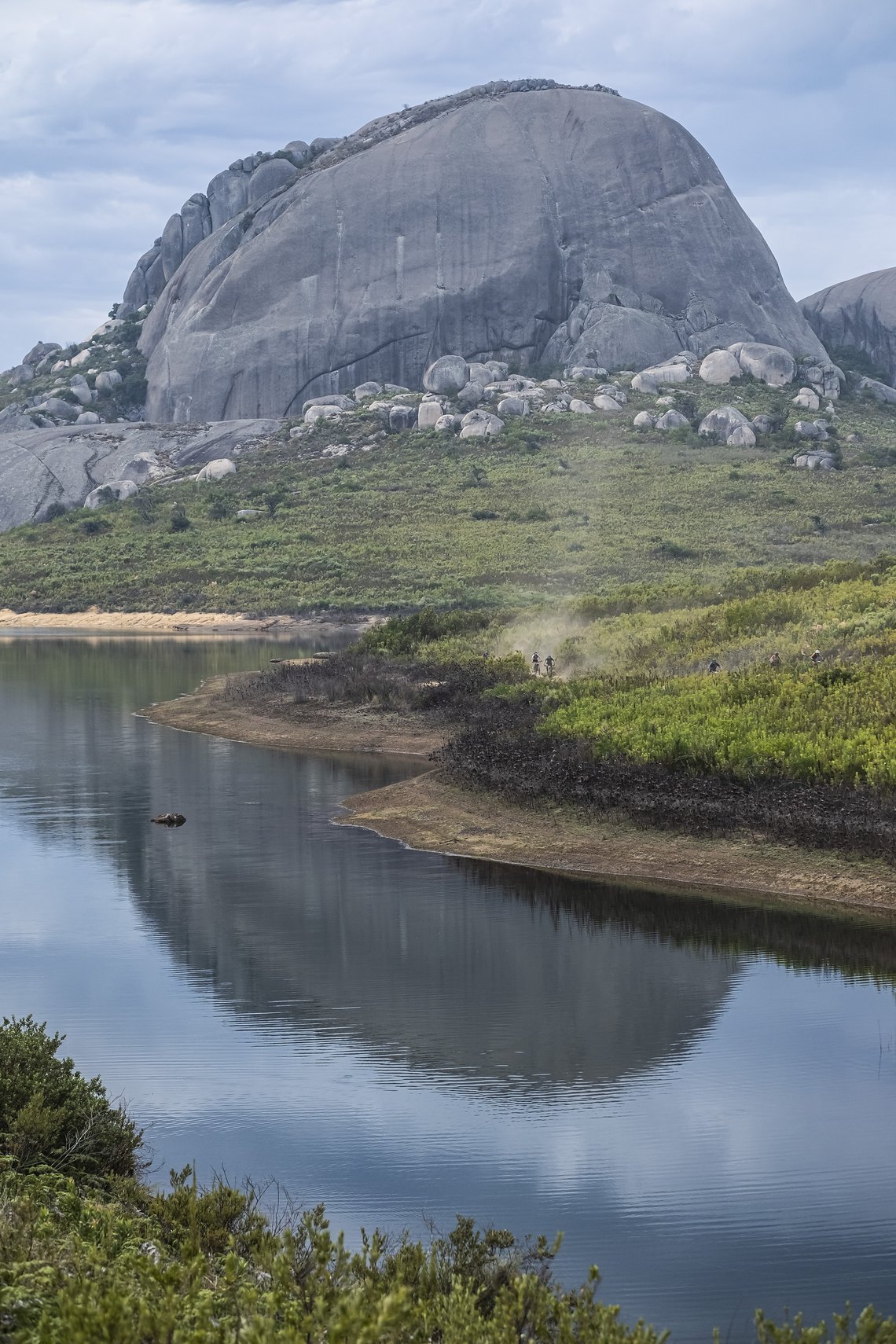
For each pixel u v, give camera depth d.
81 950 15.56
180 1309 5.09
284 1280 5.68
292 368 176.50
